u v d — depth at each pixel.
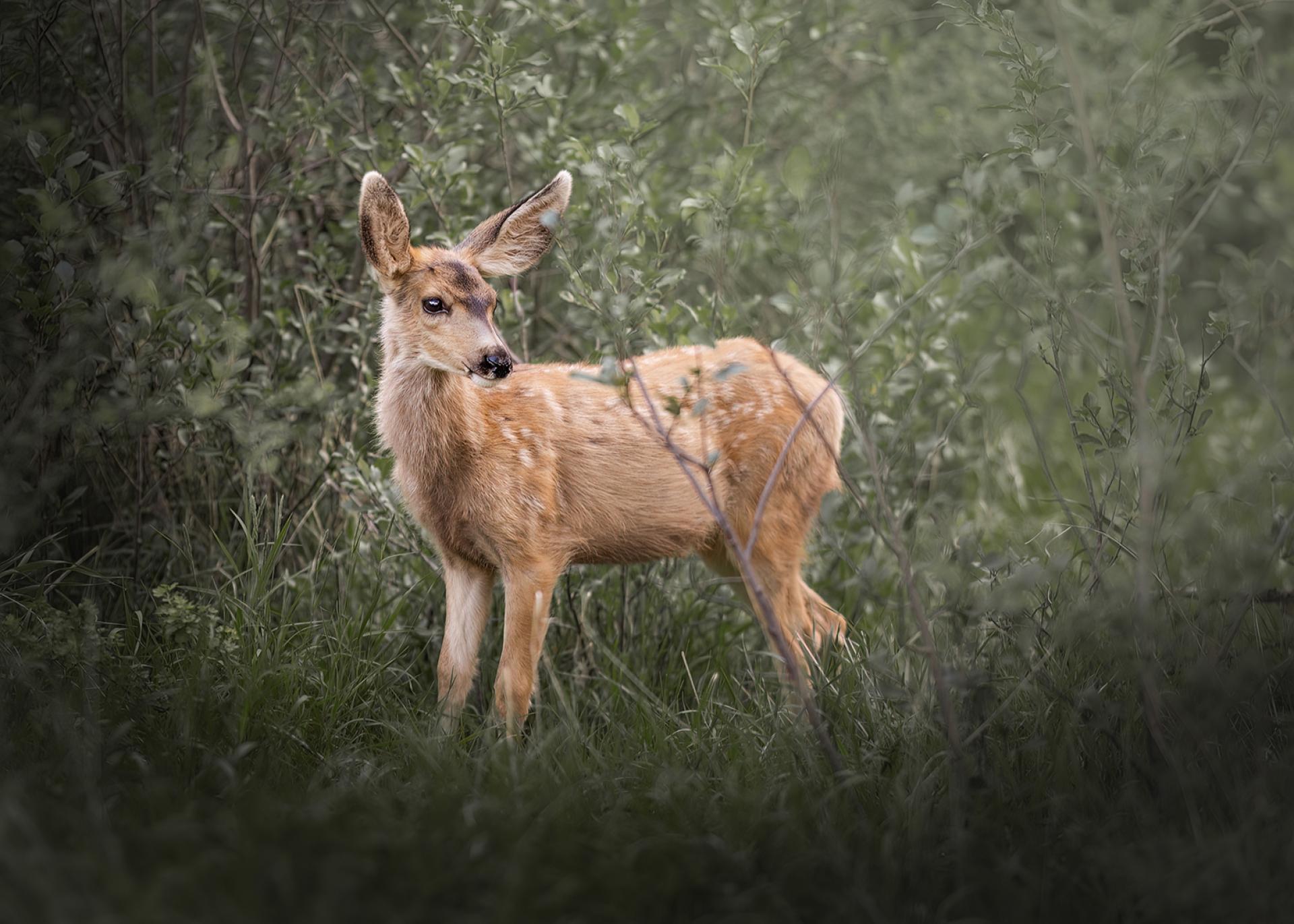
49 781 7.38
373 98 13.19
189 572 11.17
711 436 10.49
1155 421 8.54
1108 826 7.10
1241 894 6.36
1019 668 8.32
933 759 7.76
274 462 10.76
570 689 10.54
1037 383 17.94
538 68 12.77
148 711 8.43
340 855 6.39
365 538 11.30
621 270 8.53
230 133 12.89
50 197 9.68
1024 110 8.63
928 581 10.81
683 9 15.72
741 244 12.07
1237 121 10.04
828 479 11.02
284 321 12.02
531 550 9.89
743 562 7.85
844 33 15.28
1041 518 14.20
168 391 10.48
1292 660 7.85
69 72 11.39
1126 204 8.25
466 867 6.46
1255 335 11.57
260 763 8.00
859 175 16.80
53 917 5.71
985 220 8.05
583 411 10.21
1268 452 9.28
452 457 9.70
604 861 6.51
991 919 6.41
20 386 10.45
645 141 13.73
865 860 6.74
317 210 13.40
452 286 9.55
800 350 10.99
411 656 10.85
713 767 8.23
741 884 6.63
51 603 10.45
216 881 6.15
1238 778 7.28
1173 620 8.47
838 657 9.81
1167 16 10.00
